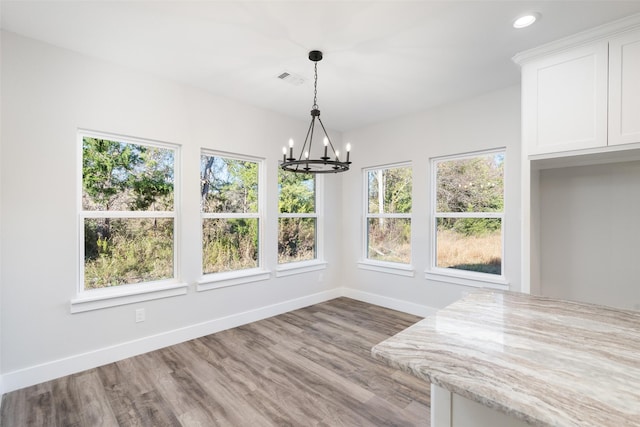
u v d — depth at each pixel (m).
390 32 2.17
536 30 2.12
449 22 2.04
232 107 3.45
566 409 0.76
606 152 2.06
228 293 3.43
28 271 2.28
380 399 2.14
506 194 3.17
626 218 2.45
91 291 2.63
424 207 3.81
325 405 2.07
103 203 2.70
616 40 2.01
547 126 2.29
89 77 2.54
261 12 1.96
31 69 2.28
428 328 1.28
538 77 2.34
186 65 2.69
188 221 3.13
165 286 2.96
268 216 3.83
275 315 3.87
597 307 1.57
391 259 4.27
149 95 2.86
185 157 3.10
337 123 4.32
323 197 4.50
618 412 0.74
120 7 1.92
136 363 2.62
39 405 2.05
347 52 2.45
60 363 2.39
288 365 2.59
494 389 0.84
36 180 2.31
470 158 3.52
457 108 3.50
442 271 3.67
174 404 2.07
